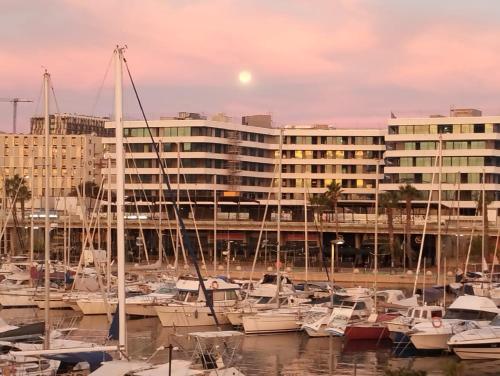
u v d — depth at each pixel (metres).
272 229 159.88
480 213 148.62
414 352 61.19
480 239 141.25
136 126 180.00
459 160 165.38
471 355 57.66
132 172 176.88
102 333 60.78
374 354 61.25
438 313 66.38
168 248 159.88
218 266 129.38
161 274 97.38
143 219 155.25
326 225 156.38
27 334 50.03
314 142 192.88
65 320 74.62
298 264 143.00
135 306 77.19
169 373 37.41
